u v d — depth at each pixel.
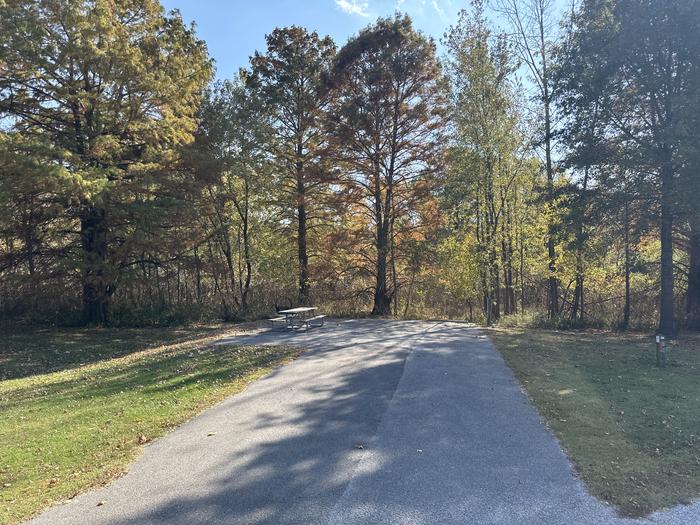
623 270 19.70
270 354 12.10
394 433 6.05
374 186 25.16
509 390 8.03
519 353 11.58
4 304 21.50
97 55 17.52
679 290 18.66
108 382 10.03
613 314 19.27
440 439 5.80
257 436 6.13
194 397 8.23
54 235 20.25
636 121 15.12
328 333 16.36
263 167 24.50
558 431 6.00
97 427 6.89
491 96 21.97
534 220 24.03
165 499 4.50
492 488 4.49
